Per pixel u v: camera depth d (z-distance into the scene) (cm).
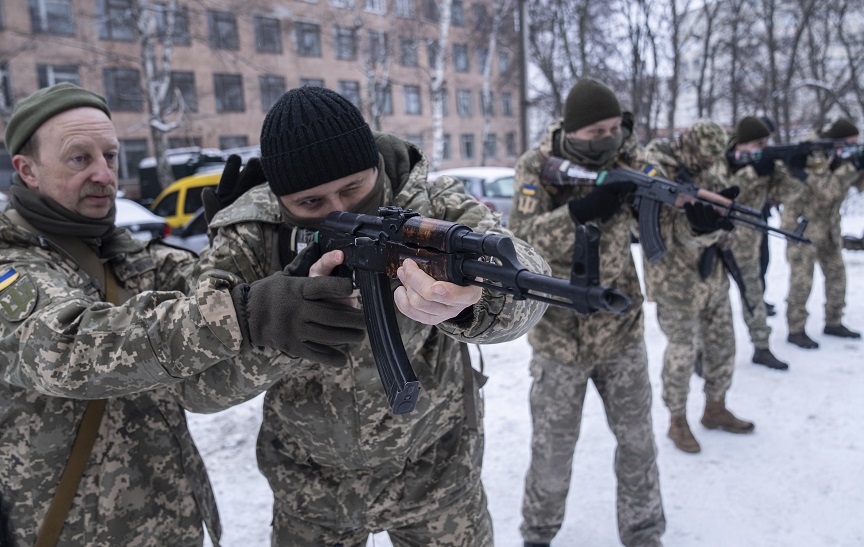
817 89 1881
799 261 515
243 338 130
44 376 130
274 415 184
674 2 1697
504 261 107
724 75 2112
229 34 2266
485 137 2423
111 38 2027
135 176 2236
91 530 157
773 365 474
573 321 261
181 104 1803
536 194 276
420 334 167
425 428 175
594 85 265
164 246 196
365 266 133
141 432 166
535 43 1797
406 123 2820
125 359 128
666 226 322
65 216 165
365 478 177
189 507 176
